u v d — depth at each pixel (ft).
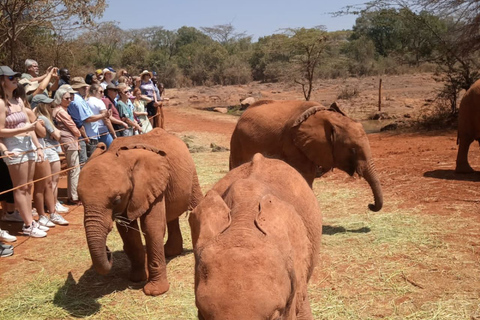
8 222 27.53
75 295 19.06
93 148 31.78
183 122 86.38
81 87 31.68
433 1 63.98
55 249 23.73
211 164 44.27
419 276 19.30
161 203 18.98
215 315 7.14
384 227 24.79
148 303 18.22
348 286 18.81
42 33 67.92
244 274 7.37
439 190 30.89
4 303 18.40
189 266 21.34
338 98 117.19
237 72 195.21
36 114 27.73
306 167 25.23
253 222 8.69
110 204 16.61
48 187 27.07
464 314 16.47
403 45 74.13
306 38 88.22
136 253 19.84
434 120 65.46
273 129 26.02
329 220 26.81
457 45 64.69
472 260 20.43
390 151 46.68
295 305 9.34
